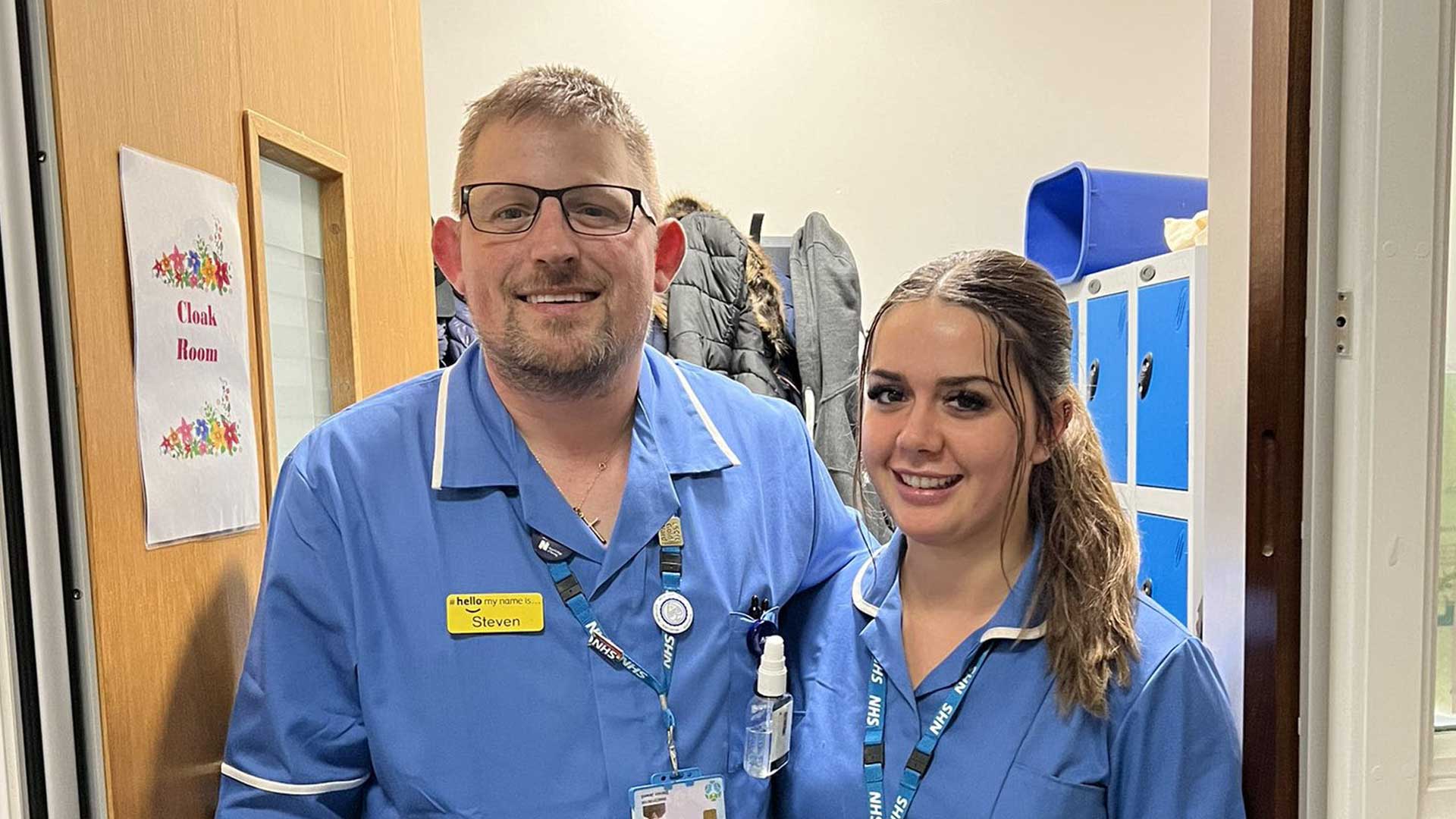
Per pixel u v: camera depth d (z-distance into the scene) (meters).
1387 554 0.77
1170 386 1.72
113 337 0.88
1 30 0.77
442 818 0.96
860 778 0.97
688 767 1.01
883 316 0.96
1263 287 0.81
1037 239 2.30
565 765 0.98
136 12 0.93
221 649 1.08
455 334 2.26
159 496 0.95
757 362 2.31
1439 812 0.80
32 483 0.79
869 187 2.67
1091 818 0.92
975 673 0.97
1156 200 2.10
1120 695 0.92
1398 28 0.74
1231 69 0.89
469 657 0.99
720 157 2.62
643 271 1.04
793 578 1.16
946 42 2.67
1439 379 0.77
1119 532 0.98
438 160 2.56
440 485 1.04
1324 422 0.78
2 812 0.77
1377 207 0.75
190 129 1.03
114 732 0.87
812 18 2.63
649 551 1.07
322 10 1.37
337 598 1.01
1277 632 0.81
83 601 0.83
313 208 1.41
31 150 0.80
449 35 2.54
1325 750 0.80
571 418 1.08
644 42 2.59
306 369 1.39
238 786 0.99
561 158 0.98
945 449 0.92
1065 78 2.71
